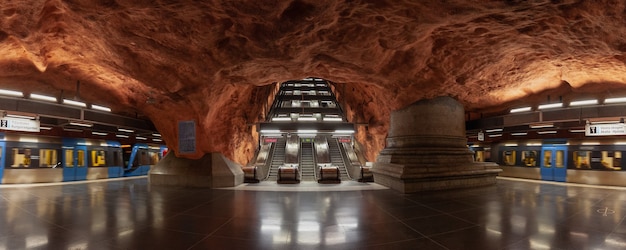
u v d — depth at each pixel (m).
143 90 11.35
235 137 16.75
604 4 5.82
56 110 11.48
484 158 19.89
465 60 9.49
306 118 26.50
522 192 10.95
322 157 19.80
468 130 16.98
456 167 11.67
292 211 7.74
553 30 7.16
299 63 9.58
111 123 14.05
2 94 10.18
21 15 6.30
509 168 17.62
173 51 8.52
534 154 16.41
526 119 13.79
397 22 7.06
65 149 15.49
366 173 15.21
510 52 8.89
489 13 6.49
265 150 20.62
